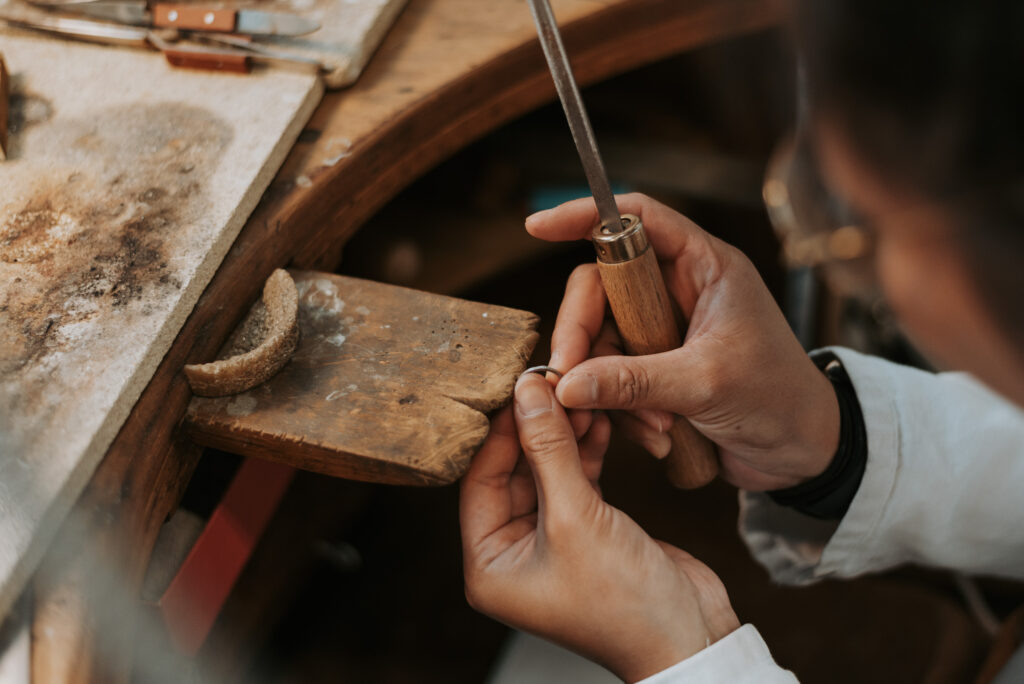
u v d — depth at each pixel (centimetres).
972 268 31
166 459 60
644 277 65
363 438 59
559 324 74
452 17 96
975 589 89
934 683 89
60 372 58
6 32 87
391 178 84
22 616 51
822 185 38
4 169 73
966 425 76
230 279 67
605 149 154
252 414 61
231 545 68
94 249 66
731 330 69
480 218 150
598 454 77
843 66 28
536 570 65
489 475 68
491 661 126
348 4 91
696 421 74
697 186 147
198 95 81
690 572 71
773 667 64
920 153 29
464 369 64
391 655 127
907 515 77
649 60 105
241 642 105
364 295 70
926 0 25
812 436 74
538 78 96
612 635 64
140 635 58
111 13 86
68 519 53
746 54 33
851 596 110
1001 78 26
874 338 112
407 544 138
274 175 75
